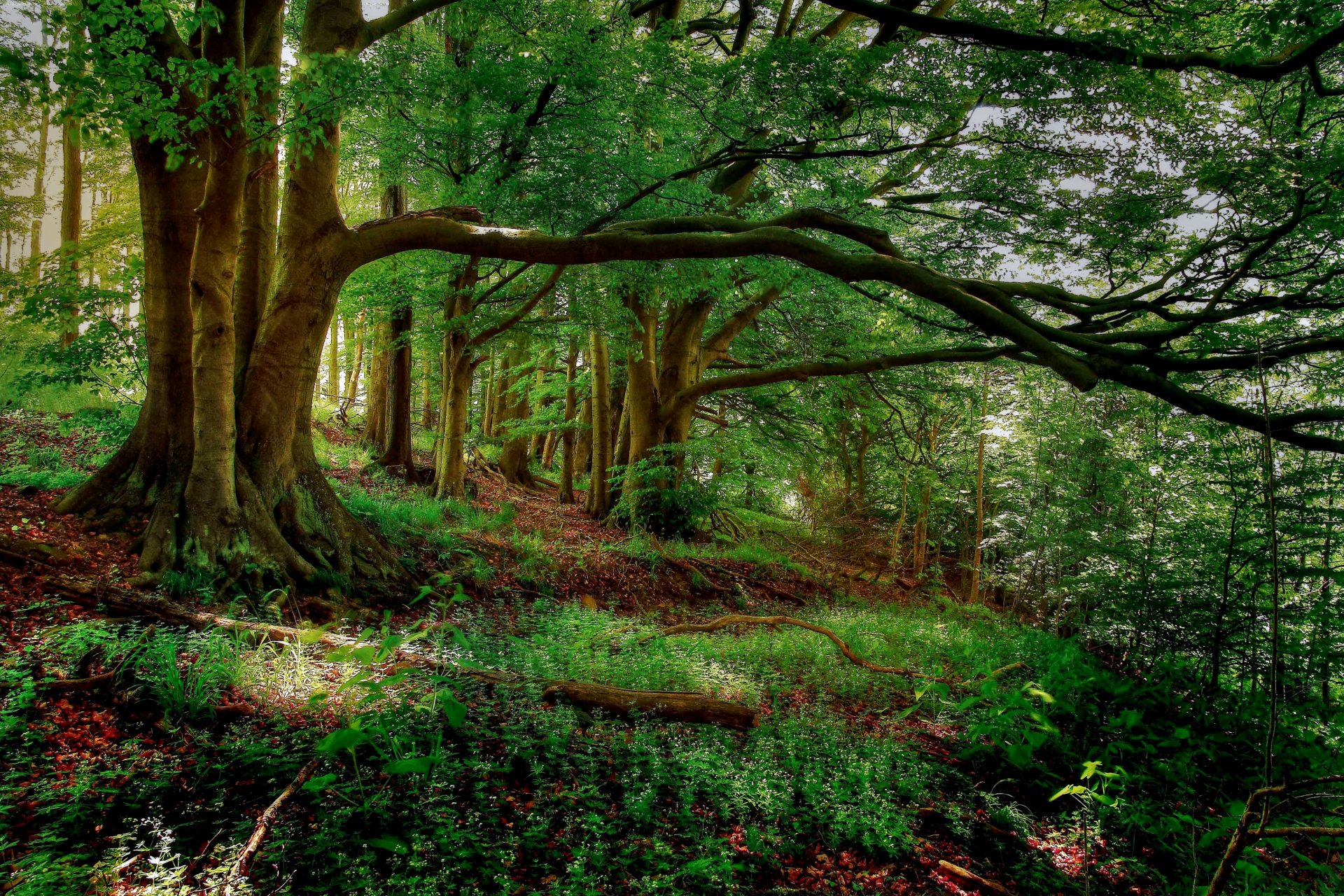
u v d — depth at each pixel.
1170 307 10.62
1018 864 4.96
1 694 4.13
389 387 16.08
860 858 4.72
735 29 18.09
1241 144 9.36
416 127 11.31
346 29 8.62
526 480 22.88
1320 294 9.04
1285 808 4.75
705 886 3.97
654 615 11.16
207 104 5.82
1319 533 7.93
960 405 19.80
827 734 6.15
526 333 15.52
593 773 4.77
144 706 4.38
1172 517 10.14
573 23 10.57
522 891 3.64
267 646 5.48
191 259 7.66
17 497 7.32
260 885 3.27
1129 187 11.01
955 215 14.95
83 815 3.44
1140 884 5.02
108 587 5.74
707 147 13.16
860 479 21.42
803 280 14.12
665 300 16.52
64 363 8.95
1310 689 8.63
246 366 8.20
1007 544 16.52
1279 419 7.81
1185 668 8.04
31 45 4.61
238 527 7.33
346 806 3.83
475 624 7.85
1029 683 6.16
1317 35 7.69
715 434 18.61
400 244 8.52
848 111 11.63
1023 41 9.30
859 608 14.63
